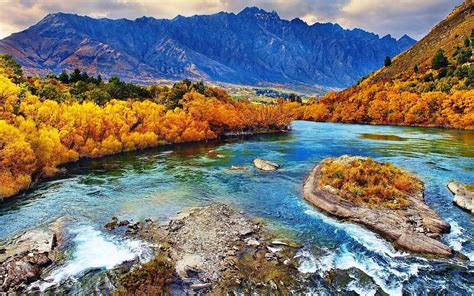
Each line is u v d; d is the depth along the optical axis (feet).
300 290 62.44
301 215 99.66
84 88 281.74
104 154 199.93
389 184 112.16
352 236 84.28
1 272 68.74
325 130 337.11
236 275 67.41
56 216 100.99
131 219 98.53
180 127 258.16
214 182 138.21
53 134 170.71
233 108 322.75
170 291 61.93
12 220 97.71
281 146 232.53
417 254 74.95
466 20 523.29
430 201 106.42
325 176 123.95
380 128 344.49
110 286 64.44
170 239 84.12
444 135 267.80
